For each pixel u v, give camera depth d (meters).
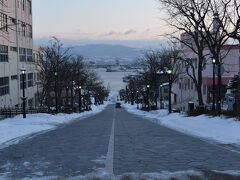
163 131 18.25
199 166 8.34
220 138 14.30
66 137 15.45
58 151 11.05
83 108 76.25
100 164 8.65
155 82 58.72
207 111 27.81
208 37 26.16
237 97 21.89
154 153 10.38
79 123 27.94
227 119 20.05
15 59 53.19
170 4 29.08
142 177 6.87
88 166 8.41
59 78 49.59
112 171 7.74
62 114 39.31
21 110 41.53
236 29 22.50
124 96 179.88
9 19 48.78
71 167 8.33
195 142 13.08
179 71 56.38
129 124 24.98
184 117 28.00
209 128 18.23
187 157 9.66
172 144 12.48
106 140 13.91
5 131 17.95
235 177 6.87
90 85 93.56
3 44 46.94
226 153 10.37
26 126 21.50
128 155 10.02
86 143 13.01
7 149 11.80
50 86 50.78
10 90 50.12
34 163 8.96
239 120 18.70
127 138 14.59
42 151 11.13
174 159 9.34
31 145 12.76
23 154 10.56
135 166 8.35
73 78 62.66
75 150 11.20
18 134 17.03
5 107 42.50
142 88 84.06
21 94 55.66
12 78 51.66
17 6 53.91
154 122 27.70
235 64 42.78
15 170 8.12
